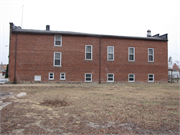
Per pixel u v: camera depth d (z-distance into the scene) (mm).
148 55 23844
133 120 5844
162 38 25000
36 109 7098
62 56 21359
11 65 20234
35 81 20578
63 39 21500
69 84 20266
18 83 20234
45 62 20906
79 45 21828
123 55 22984
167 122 5727
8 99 9406
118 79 22688
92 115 6309
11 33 20375
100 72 22234
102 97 10398
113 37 22688
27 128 4957
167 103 8695
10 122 5445
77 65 21656
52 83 20875
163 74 24250
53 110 6965
